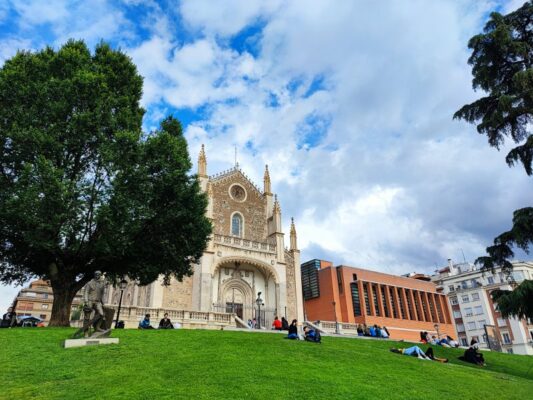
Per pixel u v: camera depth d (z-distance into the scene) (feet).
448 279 288.51
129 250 75.41
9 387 35.01
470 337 264.11
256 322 147.64
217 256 146.51
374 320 189.26
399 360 56.70
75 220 65.87
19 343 49.32
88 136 71.46
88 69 77.87
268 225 174.09
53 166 65.51
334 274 196.65
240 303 152.76
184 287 136.46
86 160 74.43
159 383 35.60
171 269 86.74
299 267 170.81
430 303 225.15
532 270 258.37
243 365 41.81
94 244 70.64
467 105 76.43
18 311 284.00
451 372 53.01
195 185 81.66
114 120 74.08
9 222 64.95
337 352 56.29
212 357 44.83
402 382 42.68
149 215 72.38
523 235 65.26
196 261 90.68
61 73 76.18
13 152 66.90
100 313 53.83
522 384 51.83
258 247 159.74
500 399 42.29
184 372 38.73
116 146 71.26
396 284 211.41
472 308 267.59
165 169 75.46
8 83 69.41
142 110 86.79
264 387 34.78
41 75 73.67
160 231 78.48
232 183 173.47
